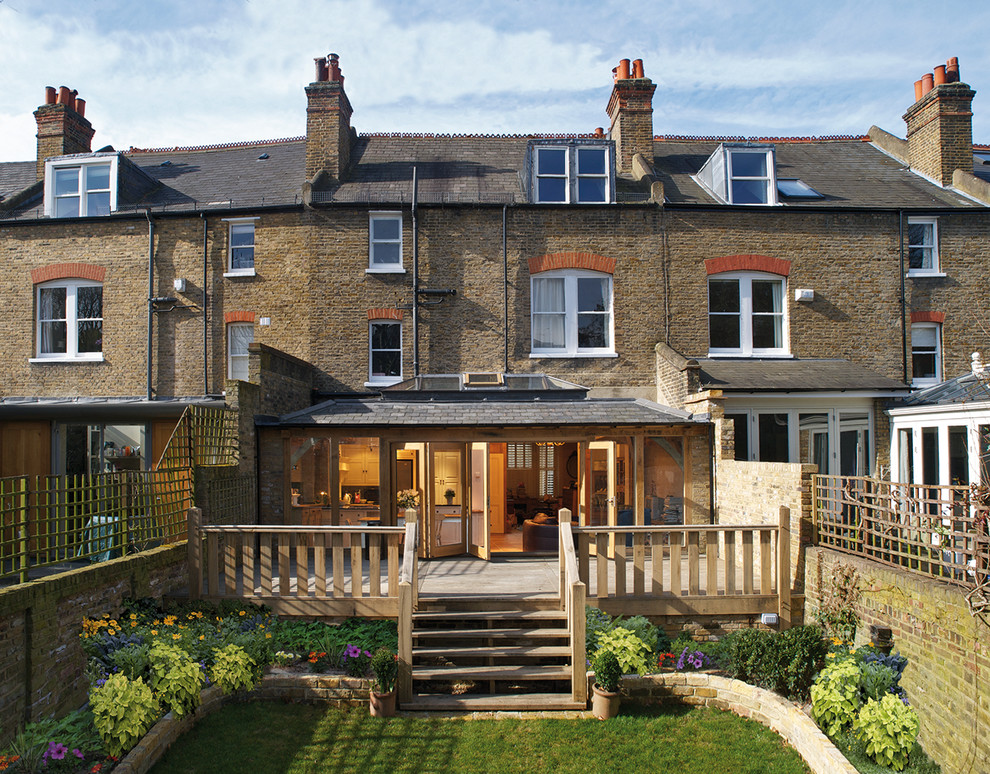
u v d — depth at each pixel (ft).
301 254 48.03
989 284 49.98
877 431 43.96
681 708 23.02
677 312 48.47
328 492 40.60
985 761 18.79
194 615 25.71
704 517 38.60
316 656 24.09
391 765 19.29
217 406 42.68
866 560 25.46
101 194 51.26
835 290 49.24
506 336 47.83
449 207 48.24
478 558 37.83
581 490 39.04
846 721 20.67
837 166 58.75
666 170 57.26
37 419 43.80
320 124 51.88
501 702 22.89
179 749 19.72
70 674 21.67
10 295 50.03
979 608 18.78
